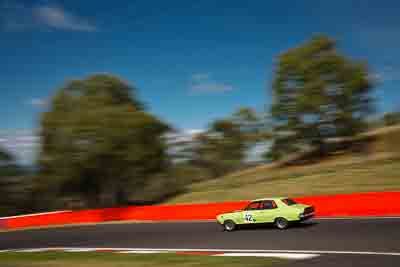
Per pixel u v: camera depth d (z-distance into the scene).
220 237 19.09
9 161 54.03
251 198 35.69
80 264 13.12
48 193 48.84
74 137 40.84
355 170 36.62
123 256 14.49
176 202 41.81
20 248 22.27
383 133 51.22
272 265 11.02
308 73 47.59
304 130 49.41
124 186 47.44
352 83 46.78
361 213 22.75
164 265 11.99
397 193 21.52
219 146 70.81
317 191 32.81
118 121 41.44
